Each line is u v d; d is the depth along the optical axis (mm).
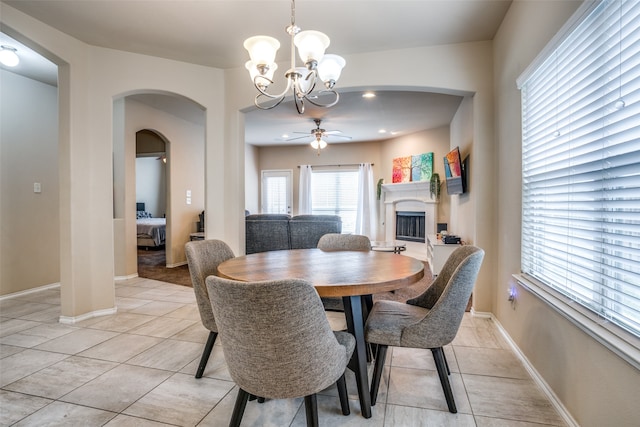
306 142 8016
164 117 5547
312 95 4043
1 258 3762
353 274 1752
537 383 2014
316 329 1266
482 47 3139
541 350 1987
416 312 2021
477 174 3148
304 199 8250
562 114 1807
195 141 6301
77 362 2303
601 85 1461
